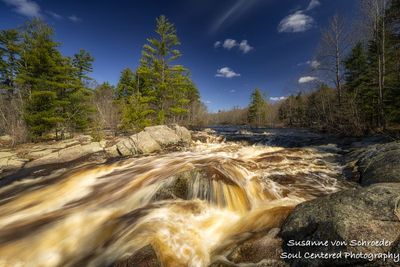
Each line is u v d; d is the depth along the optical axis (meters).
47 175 9.02
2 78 27.36
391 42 18.67
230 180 5.74
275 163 8.35
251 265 3.29
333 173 7.19
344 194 3.71
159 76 26.83
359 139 13.99
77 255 3.96
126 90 36.75
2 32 26.25
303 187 6.11
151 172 7.40
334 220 3.21
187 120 44.38
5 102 23.56
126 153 12.20
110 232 4.41
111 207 5.53
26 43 23.38
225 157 9.49
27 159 12.12
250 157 9.69
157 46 26.78
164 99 26.75
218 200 5.21
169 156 10.38
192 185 5.50
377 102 19.08
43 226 4.84
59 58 20.91
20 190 7.58
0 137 19.05
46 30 20.81
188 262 3.53
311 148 11.66
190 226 4.45
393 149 6.55
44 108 18.94
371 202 3.31
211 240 4.11
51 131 22.48
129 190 6.18
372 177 5.70
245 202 5.27
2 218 5.41
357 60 27.17
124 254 3.60
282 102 60.50
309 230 3.39
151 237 3.98
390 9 18.03
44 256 3.99
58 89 21.00
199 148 13.32
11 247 4.20
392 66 18.53
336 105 24.09
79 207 5.67
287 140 16.48
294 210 3.96
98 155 12.14
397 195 3.28
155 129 14.41
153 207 5.18
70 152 12.59
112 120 20.78
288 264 3.16
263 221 4.43
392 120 17.33
